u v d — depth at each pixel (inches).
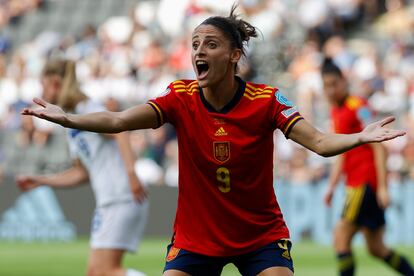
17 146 2468.0
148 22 2701.8
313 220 1962.4
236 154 570.3
